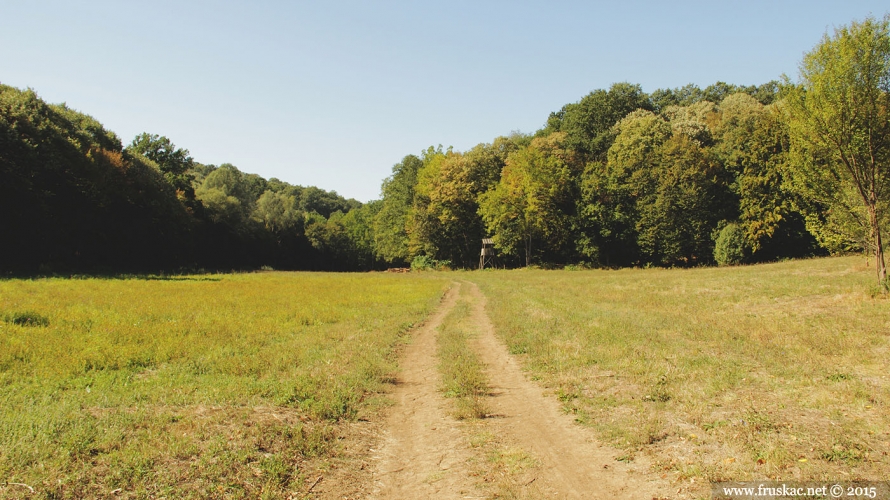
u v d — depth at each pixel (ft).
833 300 56.65
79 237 151.64
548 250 212.84
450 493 18.98
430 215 227.61
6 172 119.85
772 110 162.09
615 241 200.44
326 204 488.85
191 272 173.78
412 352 46.03
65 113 166.81
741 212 168.96
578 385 32.65
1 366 32.53
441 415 28.37
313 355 40.42
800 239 159.33
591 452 22.16
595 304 69.87
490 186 216.33
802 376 30.37
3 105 128.47
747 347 38.52
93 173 148.15
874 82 54.13
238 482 18.95
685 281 95.20
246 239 249.34
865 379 29.19
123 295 76.13
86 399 26.89
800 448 20.48
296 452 22.13
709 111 217.97
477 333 54.29
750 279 86.48
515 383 34.50
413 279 149.59
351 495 19.01
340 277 158.61
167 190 192.95
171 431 22.84
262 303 72.64
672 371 33.32
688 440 22.35
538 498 18.16
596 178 193.98
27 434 20.92
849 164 56.70
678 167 169.27
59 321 48.93
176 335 45.75
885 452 19.71
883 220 58.59
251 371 35.09
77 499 16.83
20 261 134.00
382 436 25.55
